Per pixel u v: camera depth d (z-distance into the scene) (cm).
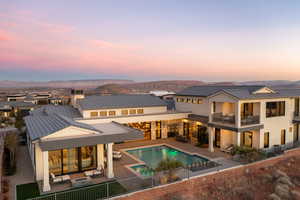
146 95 2977
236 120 1744
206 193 1256
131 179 1273
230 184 1362
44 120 1747
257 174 1522
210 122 1989
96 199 1006
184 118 2436
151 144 2241
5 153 1670
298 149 1891
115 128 1702
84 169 1420
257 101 1839
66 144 1176
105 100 2553
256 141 1889
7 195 1062
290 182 1435
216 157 1748
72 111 2434
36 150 1272
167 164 1319
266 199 1273
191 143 2264
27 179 1303
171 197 1145
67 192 1033
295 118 2153
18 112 4744
